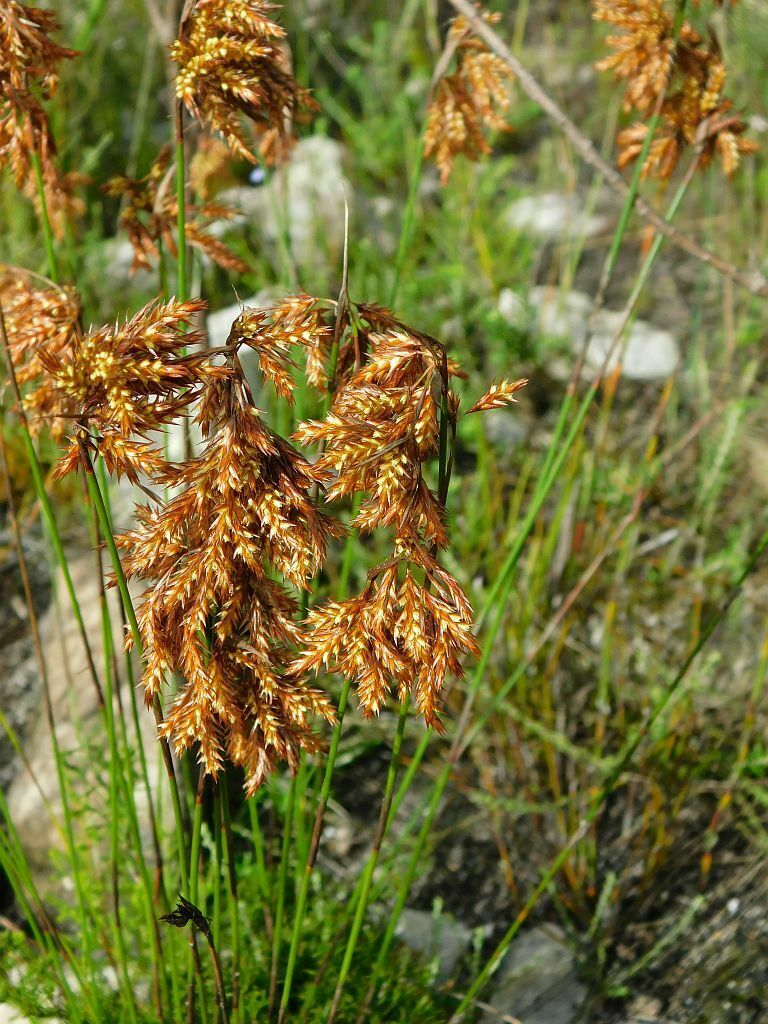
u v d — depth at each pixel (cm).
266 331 25
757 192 86
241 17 28
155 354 24
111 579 27
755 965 46
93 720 49
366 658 26
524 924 49
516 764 53
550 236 85
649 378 73
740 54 84
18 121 32
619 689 54
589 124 97
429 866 50
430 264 80
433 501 25
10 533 62
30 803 48
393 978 43
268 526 25
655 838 51
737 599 58
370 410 25
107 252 73
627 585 60
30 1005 39
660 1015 45
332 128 95
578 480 62
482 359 74
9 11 29
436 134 39
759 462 66
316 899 45
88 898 44
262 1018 40
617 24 37
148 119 87
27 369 32
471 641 25
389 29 102
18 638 58
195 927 32
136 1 88
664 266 84
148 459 24
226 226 73
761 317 76
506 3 109
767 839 49
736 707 55
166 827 45
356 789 53
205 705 26
